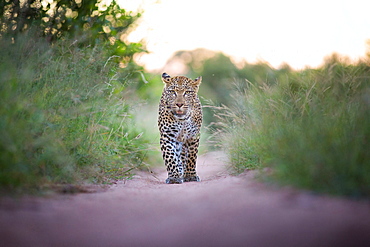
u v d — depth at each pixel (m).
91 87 12.19
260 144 11.64
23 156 8.93
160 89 20.52
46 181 9.23
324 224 6.54
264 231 6.31
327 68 12.10
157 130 19.20
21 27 13.49
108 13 16.84
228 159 14.10
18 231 6.20
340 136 9.55
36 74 11.11
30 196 8.41
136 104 15.41
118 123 14.40
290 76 13.34
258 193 8.87
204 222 6.79
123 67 16.97
